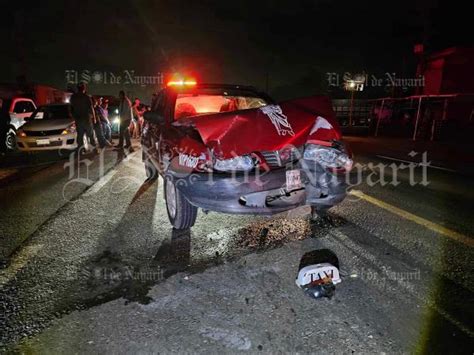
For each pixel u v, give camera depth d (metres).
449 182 5.51
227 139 2.93
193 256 2.94
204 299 2.30
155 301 2.28
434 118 12.29
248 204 2.86
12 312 2.17
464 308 2.16
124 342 1.89
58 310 2.19
